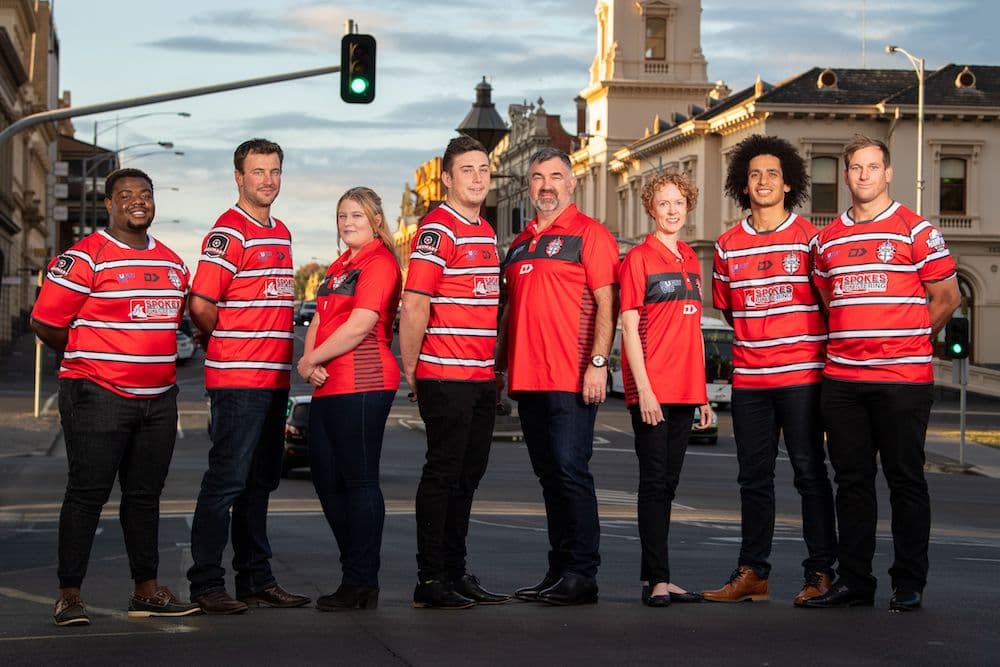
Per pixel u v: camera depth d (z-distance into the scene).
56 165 82.69
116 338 7.56
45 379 56.34
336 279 8.11
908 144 62.69
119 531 16.16
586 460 8.18
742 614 7.68
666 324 8.16
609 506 20.84
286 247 8.17
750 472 8.38
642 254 8.16
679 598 8.23
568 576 8.15
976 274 62.91
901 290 7.93
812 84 63.94
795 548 13.84
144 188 7.60
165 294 7.67
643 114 83.94
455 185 8.07
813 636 6.89
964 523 19.41
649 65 83.81
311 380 7.99
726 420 45.03
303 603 8.30
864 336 7.93
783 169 8.42
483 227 8.15
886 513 20.30
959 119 62.44
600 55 85.38
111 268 7.57
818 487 8.27
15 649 6.57
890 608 7.82
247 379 7.95
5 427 35.47
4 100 68.31
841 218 8.14
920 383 7.92
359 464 8.01
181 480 24.09
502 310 8.75
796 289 8.28
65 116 21.86
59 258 7.54
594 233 8.12
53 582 10.73
